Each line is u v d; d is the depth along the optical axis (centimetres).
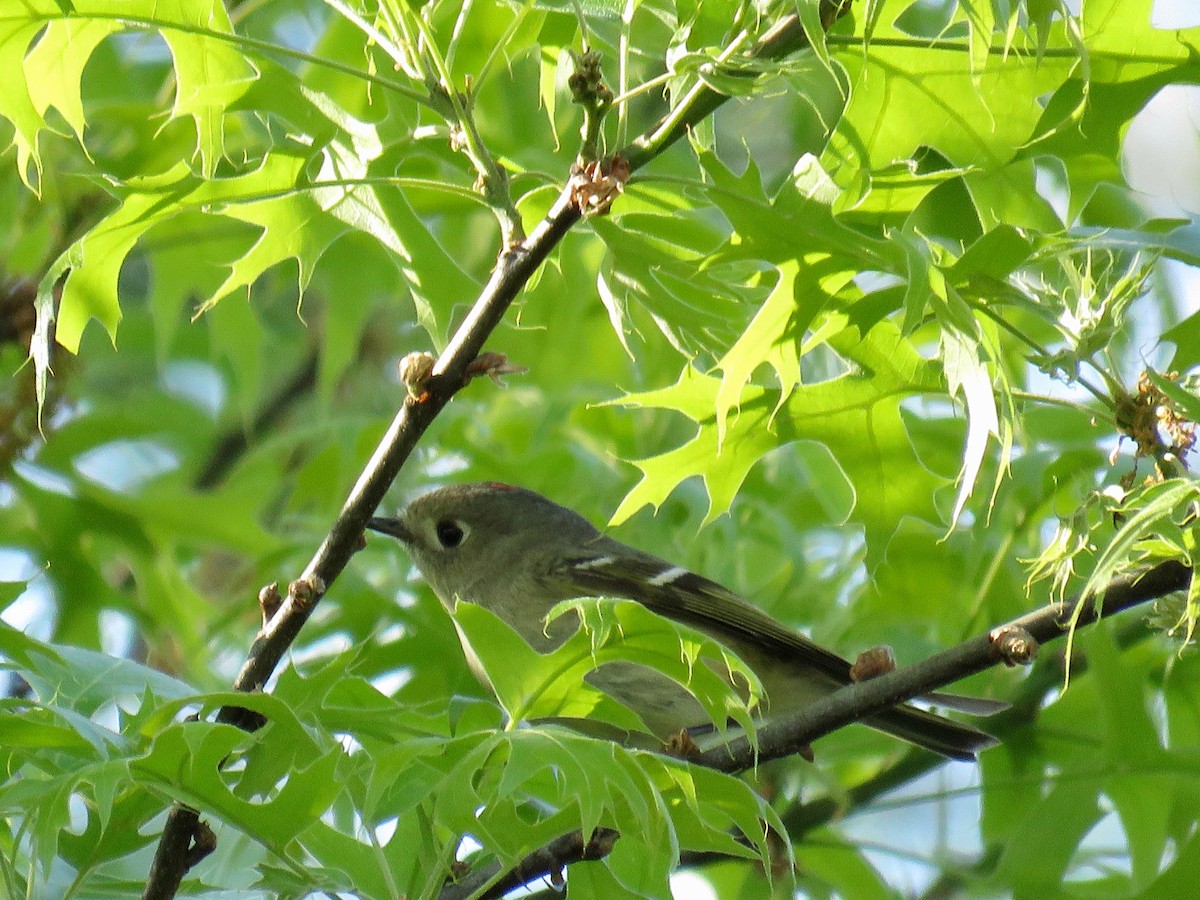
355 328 1206
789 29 673
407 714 697
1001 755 1098
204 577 1452
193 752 548
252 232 1302
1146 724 966
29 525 1173
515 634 591
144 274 1639
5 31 691
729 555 1178
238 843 792
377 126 775
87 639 1156
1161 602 699
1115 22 698
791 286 679
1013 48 697
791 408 776
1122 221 1296
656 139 672
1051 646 1110
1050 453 1083
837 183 694
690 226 1118
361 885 683
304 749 609
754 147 1535
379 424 1227
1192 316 723
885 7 700
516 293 680
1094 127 710
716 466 774
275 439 1227
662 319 707
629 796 532
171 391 1553
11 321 1151
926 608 1061
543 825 588
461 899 695
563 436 1280
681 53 653
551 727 571
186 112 721
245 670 681
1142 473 1015
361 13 722
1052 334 1144
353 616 1110
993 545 1098
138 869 868
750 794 575
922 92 701
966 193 1229
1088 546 680
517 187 819
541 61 782
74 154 1156
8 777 609
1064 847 954
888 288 714
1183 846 937
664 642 590
